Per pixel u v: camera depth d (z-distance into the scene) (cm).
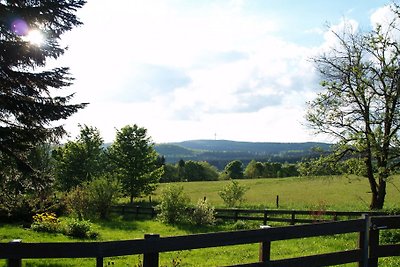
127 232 2312
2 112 1534
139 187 4388
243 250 1571
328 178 2866
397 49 2425
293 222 2411
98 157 4638
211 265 1270
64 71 1591
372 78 2536
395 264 956
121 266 1273
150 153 4484
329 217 2339
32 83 1549
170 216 2748
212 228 2511
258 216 2736
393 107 2438
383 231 1337
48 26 1593
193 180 9525
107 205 3127
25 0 1519
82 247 462
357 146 2506
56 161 4422
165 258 1421
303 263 604
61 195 3225
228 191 3553
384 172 2372
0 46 1434
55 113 1548
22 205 2528
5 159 1609
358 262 651
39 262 1331
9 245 452
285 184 6372
